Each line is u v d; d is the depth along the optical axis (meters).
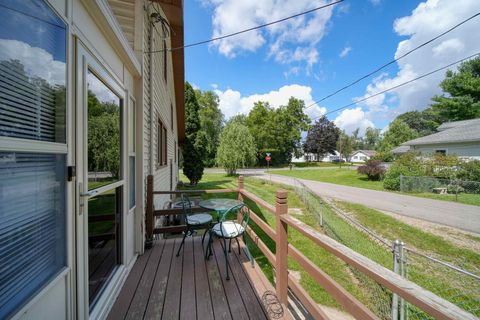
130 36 2.73
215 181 15.27
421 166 10.88
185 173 12.98
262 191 11.02
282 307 1.80
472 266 3.53
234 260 2.62
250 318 1.68
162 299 1.89
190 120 13.12
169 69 6.79
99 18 1.54
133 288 2.04
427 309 0.67
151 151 3.40
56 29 1.08
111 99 1.94
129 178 2.45
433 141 13.20
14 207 0.84
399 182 10.66
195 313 1.72
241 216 3.25
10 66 0.82
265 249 2.30
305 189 9.02
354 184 13.09
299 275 3.48
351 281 3.31
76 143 1.26
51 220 1.07
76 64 1.26
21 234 0.88
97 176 1.65
